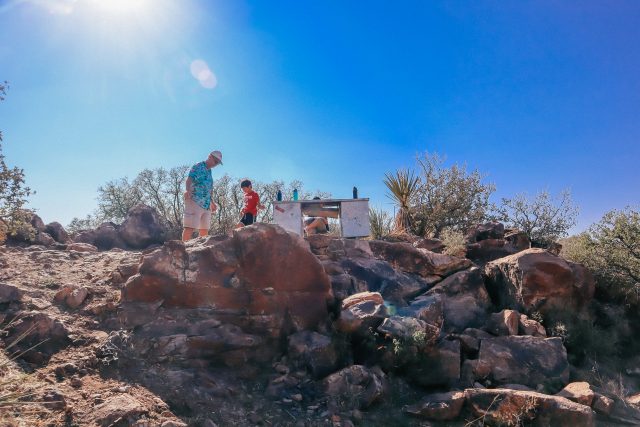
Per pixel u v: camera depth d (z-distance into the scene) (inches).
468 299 341.7
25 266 300.4
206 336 237.0
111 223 488.4
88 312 242.5
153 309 243.6
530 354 278.7
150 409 183.3
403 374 261.6
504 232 461.1
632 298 363.9
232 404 212.8
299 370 245.8
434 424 228.2
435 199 537.6
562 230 496.4
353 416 222.1
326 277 282.5
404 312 289.9
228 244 269.1
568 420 222.4
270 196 687.7
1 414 150.9
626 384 287.7
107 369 205.0
